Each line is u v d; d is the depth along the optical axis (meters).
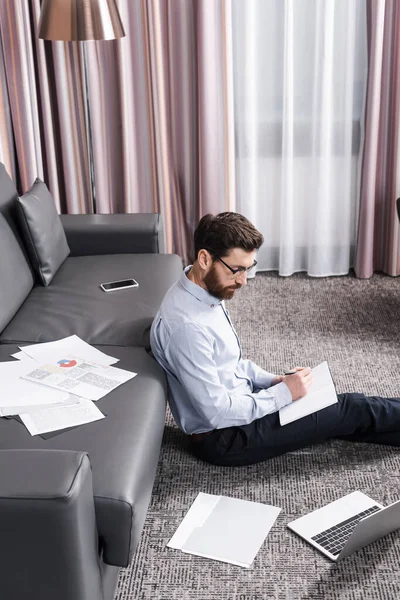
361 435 2.53
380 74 3.73
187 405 2.35
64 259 3.24
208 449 2.39
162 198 4.05
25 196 3.00
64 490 1.48
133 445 1.89
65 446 1.88
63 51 3.71
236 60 3.81
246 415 2.27
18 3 3.55
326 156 3.89
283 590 1.94
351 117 3.86
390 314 3.61
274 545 2.09
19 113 3.75
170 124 3.94
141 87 3.86
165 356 2.23
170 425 2.69
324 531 2.13
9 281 2.71
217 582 1.97
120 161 3.99
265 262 4.23
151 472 1.94
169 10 3.70
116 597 1.93
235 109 3.93
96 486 1.73
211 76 3.77
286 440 2.38
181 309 2.19
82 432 1.94
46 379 2.21
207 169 3.94
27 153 3.82
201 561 2.04
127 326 2.62
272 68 3.85
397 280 4.05
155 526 2.18
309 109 3.90
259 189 4.09
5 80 3.71
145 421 2.02
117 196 4.09
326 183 3.95
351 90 3.81
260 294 3.91
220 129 3.93
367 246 4.02
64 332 2.60
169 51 3.78
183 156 4.00
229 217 2.13
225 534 2.13
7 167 3.84
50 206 3.17
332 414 2.42
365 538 2.01
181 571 2.01
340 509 2.22
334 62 3.78
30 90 3.73
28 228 2.94
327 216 4.02
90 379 2.21
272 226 4.16
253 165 3.98
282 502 2.28
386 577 1.97
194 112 3.91
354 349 3.26
